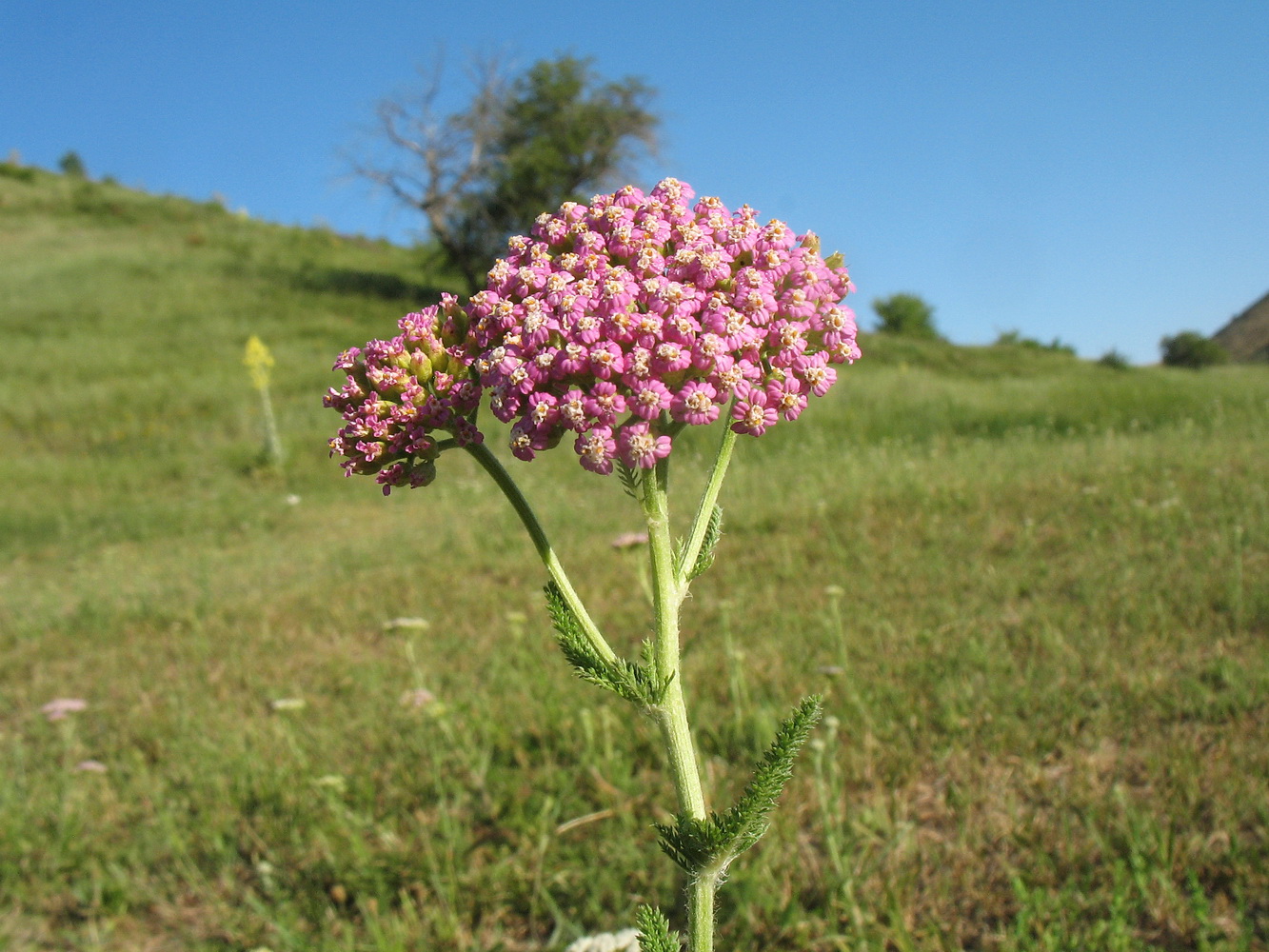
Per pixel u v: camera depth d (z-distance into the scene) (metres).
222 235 38.12
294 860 3.58
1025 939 2.68
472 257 33.91
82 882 3.57
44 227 36.59
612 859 3.32
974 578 5.74
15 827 3.83
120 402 18.11
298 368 21.33
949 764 3.67
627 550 4.50
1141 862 2.83
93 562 9.99
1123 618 4.76
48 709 4.64
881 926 2.90
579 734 4.18
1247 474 7.51
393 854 3.49
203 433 16.33
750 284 1.59
